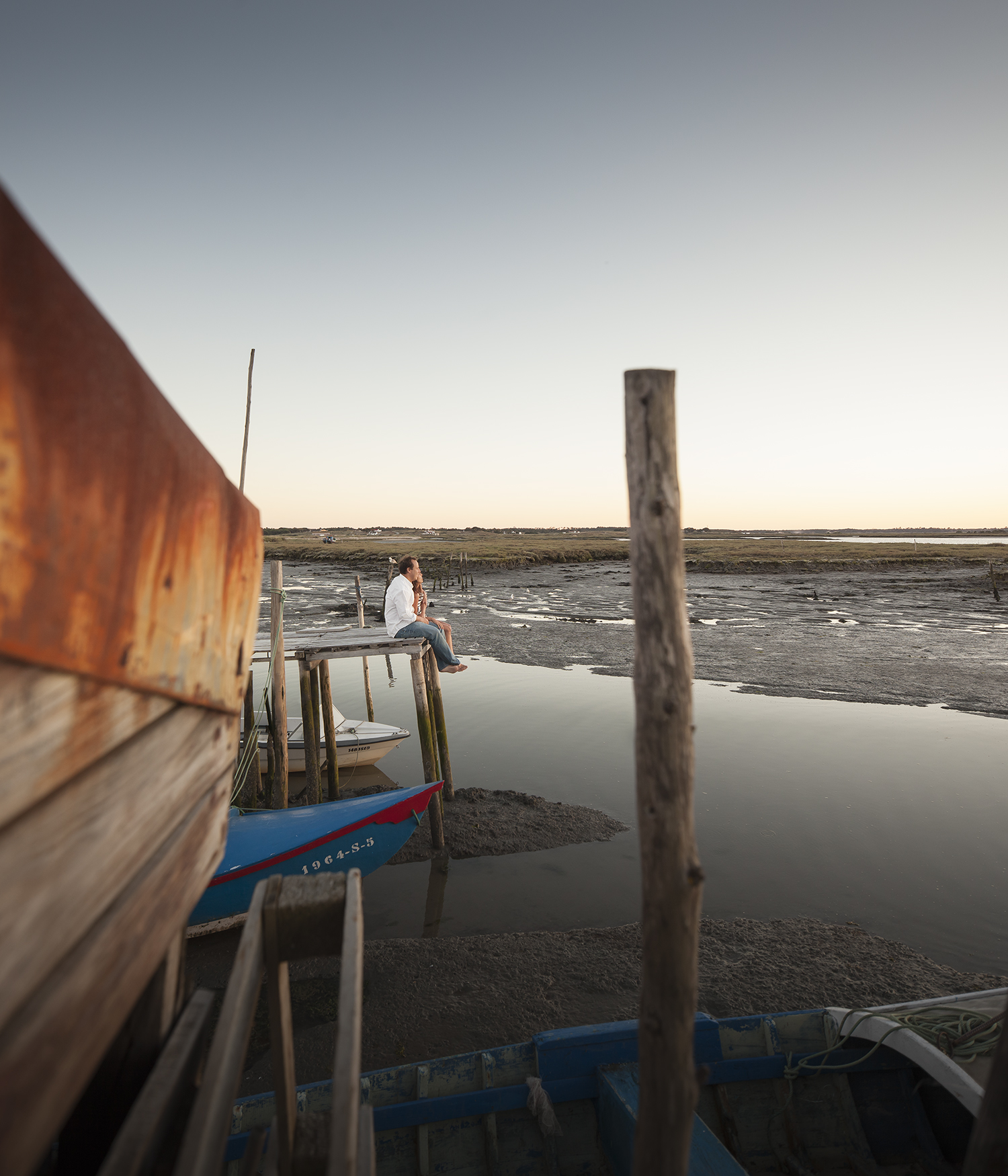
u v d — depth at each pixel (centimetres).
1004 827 920
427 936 690
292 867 655
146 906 153
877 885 770
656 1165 213
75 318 101
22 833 103
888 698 1703
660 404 205
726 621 3111
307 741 990
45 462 94
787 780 1108
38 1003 105
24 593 94
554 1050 384
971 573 6006
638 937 670
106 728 130
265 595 4453
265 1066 502
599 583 5428
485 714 1567
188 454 154
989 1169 209
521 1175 363
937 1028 368
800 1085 393
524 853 866
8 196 84
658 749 207
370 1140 233
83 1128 192
